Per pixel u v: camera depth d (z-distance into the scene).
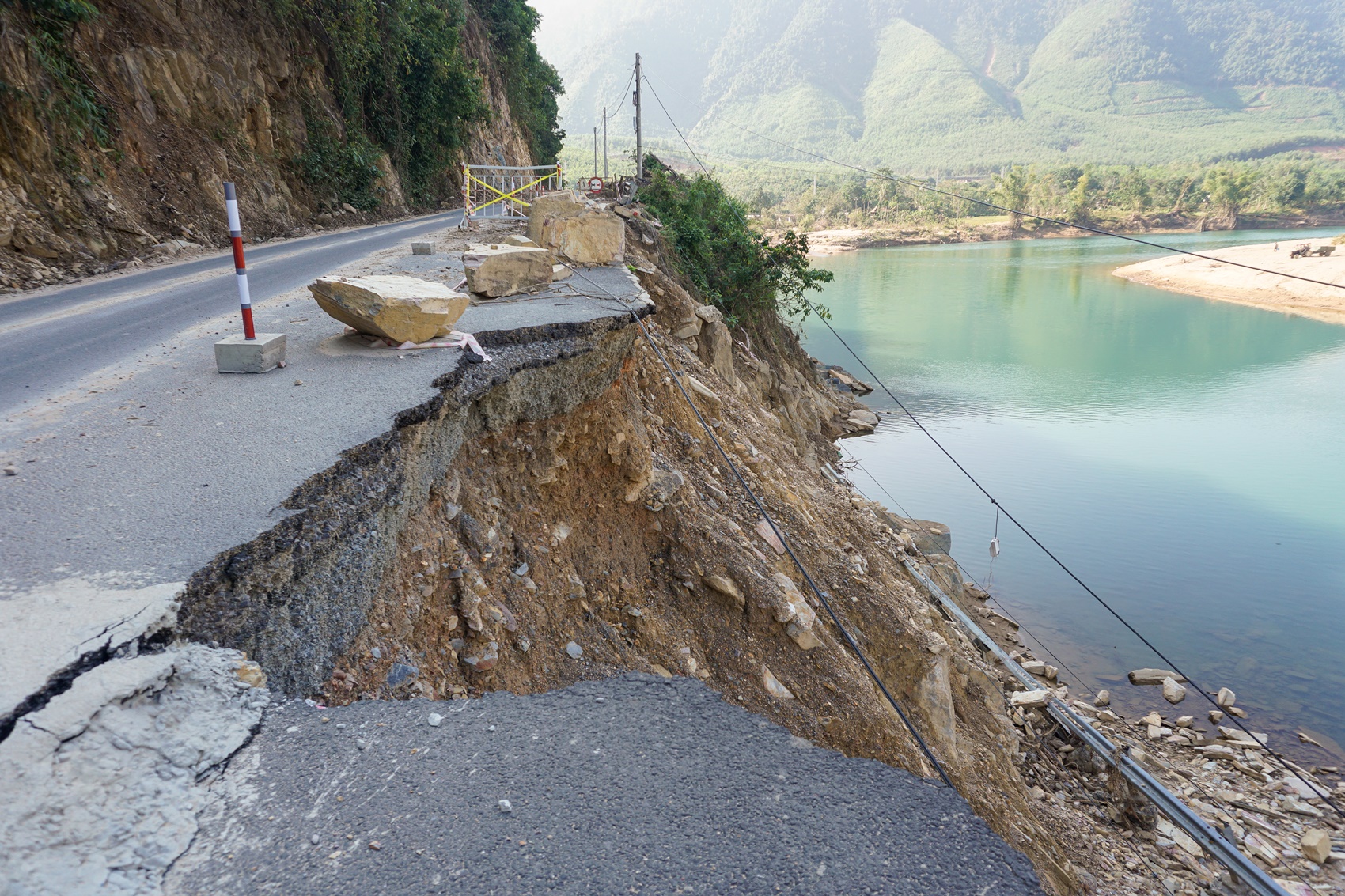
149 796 2.61
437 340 6.81
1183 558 20.55
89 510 3.93
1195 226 152.75
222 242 19.41
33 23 15.53
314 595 3.91
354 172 29.06
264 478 4.30
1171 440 30.80
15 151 14.33
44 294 11.97
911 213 167.88
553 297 8.96
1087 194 164.00
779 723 6.93
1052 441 30.06
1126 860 10.02
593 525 7.32
